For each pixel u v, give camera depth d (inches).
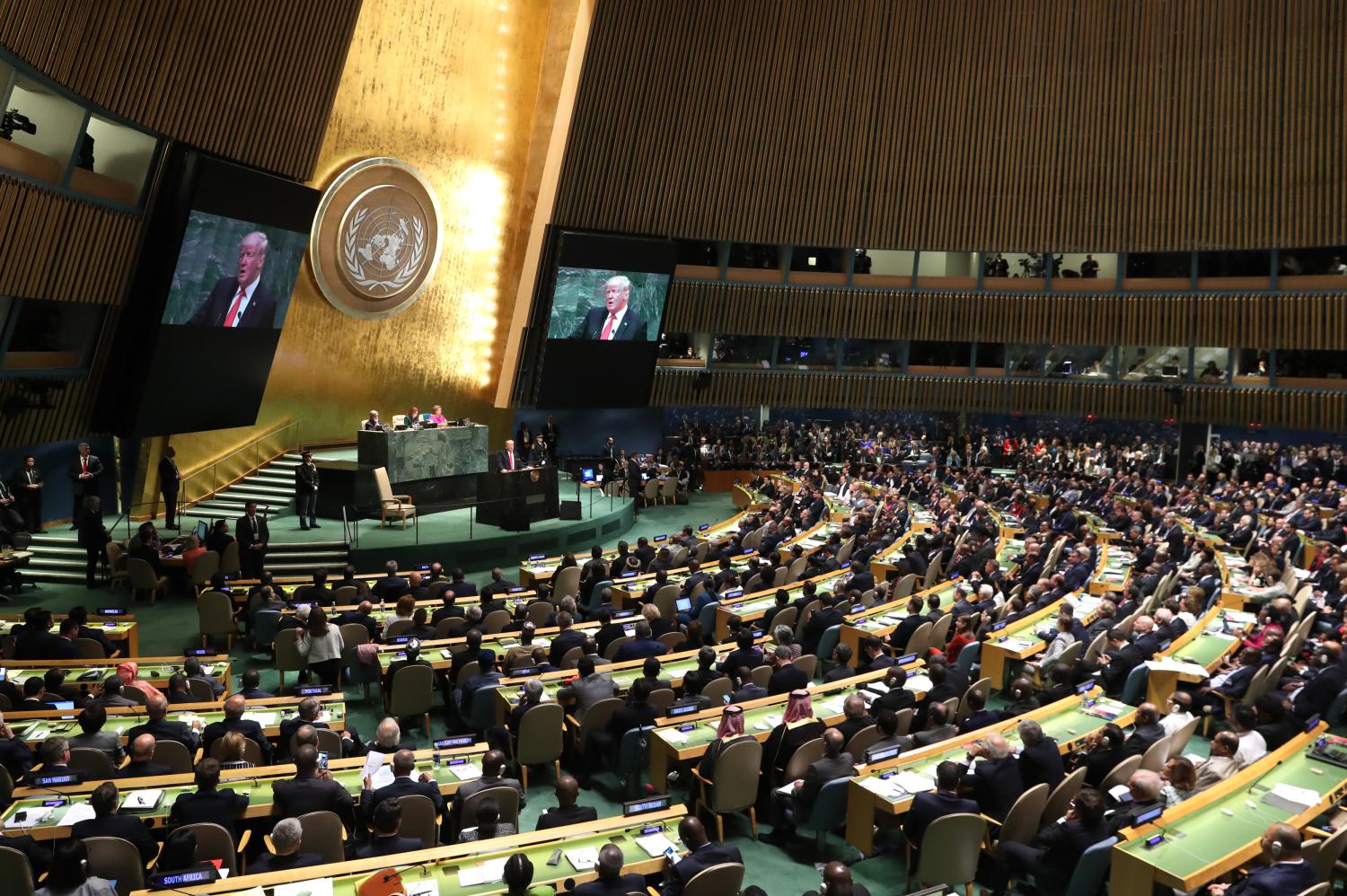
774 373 1178.6
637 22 1026.7
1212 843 251.9
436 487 804.0
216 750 294.2
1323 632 478.9
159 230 639.1
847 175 1117.7
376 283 891.4
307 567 648.4
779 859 306.0
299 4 676.1
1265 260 1048.2
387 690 402.9
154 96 603.2
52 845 247.1
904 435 1200.2
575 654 418.9
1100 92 1069.1
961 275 1175.0
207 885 216.7
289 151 723.4
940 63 1096.2
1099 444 1105.4
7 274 534.3
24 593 581.3
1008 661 447.5
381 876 220.2
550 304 986.1
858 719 326.6
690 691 382.3
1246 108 1012.5
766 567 561.6
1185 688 415.2
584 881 227.8
